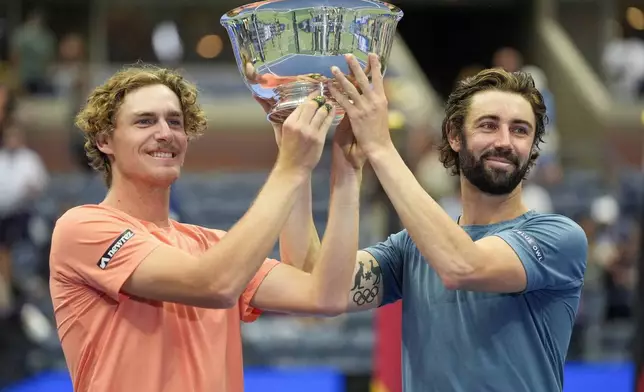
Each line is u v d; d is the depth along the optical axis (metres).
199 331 5.22
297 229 5.77
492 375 5.32
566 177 21.56
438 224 5.16
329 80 5.18
